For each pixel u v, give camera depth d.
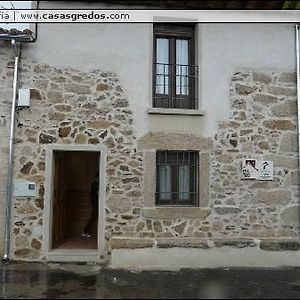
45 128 7.49
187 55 8.20
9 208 7.29
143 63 7.80
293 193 7.92
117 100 7.67
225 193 7.74
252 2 8.21
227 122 7.87
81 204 10.11
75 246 8.02
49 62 7.60
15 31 7.30
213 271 6.97
